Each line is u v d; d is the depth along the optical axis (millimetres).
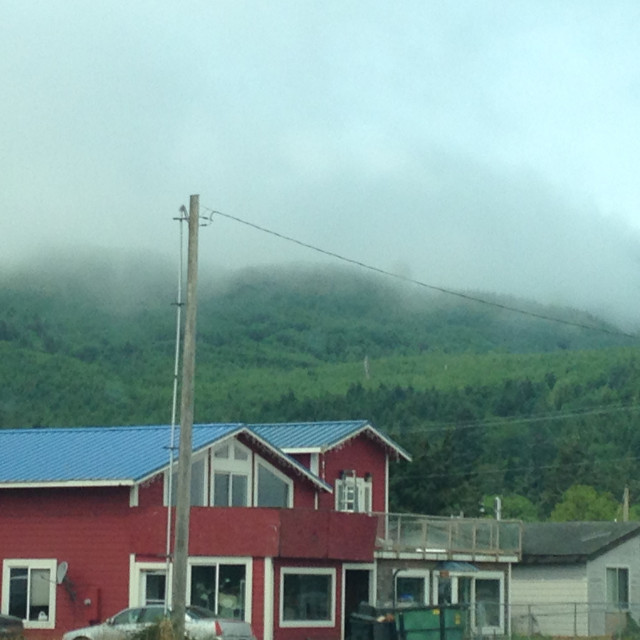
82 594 37344
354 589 40531
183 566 27859
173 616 27672
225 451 40031
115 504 37406
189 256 29047
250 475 40875
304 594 37500
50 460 39125
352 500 47844
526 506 113438
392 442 49906
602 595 47812
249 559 36219
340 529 38344
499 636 41656
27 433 42406
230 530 36312
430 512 78500
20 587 38156
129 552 36938
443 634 35969
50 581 37750
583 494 97062
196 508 36688
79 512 37812
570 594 47375
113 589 36969
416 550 41781
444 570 42750
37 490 38438
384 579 40938
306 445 46281
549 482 127250
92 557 37406
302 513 36938
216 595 36250
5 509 38719
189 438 28359
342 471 47625
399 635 35531
